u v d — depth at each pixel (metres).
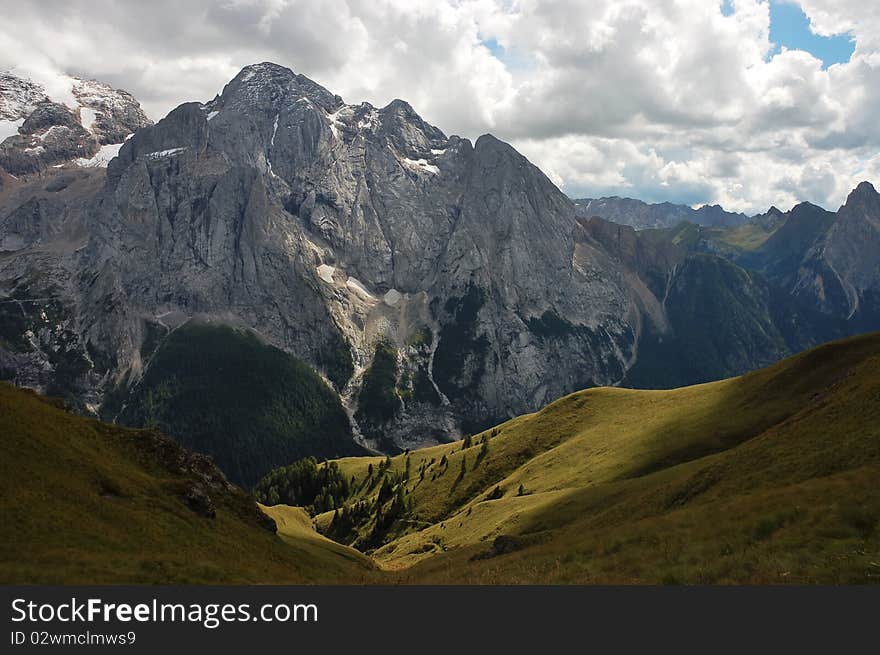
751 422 121.44
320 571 60.78
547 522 101.44
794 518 33.75
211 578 36.19
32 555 34.03
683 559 33.25
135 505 49.50
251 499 72.25
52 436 52.19
